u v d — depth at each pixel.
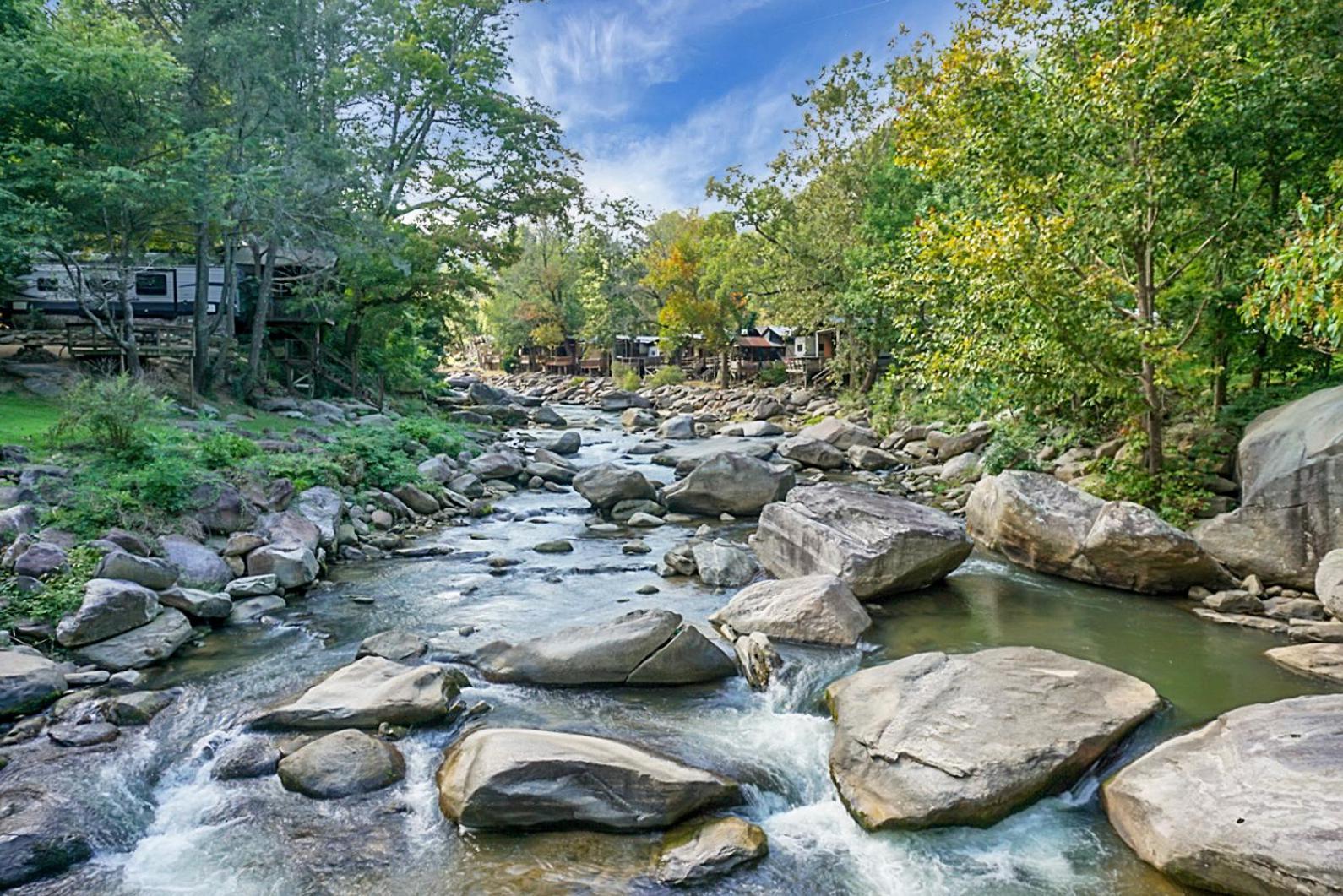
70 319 23.02
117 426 11.82
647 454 25.02
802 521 11.38
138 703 7.01
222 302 22.89
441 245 28.31
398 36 27.08
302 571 10.83
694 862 5.02
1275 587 9.93
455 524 15.54
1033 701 6.42
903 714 6.39
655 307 62.66
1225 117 11.94
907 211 27.95
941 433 21.70
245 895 4.85
